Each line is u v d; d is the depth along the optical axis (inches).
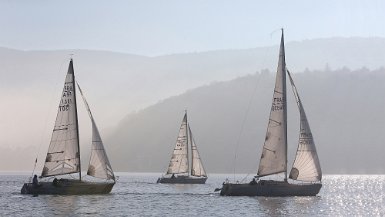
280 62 3595.0
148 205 3272.6
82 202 3257.9
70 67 3533.5
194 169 6008.9
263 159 3597.4
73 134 3535.9
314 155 3518.7
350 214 3120.1
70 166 3526.1
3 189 4859.7
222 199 3550.7
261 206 3198.8
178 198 3754.9
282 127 3570.4
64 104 3538.4
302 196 3612.2
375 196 4776.1
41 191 3523.6
